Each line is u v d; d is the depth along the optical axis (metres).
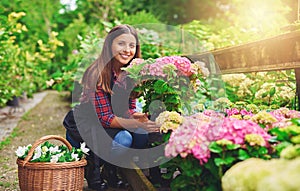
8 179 3.54
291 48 2.81
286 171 1.68
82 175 2.80
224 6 14.05
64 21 11.76
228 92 4.07
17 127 6.25
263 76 4.09
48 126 6.41
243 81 4.14
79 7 11.14
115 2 9.84
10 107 8.22
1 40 5.17
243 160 2.14
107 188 3.15
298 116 2.67
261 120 2.43
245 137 2.12
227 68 3.93
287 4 6.07
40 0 11.28
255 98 3.74
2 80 5.95
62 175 2.65
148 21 8.08
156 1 13.66
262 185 1.68
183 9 14.46
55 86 6.25
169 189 2.93
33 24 10.20
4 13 5.62
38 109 8.34
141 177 2.73
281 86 3.72
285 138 2.09
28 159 2.66
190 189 2.27
